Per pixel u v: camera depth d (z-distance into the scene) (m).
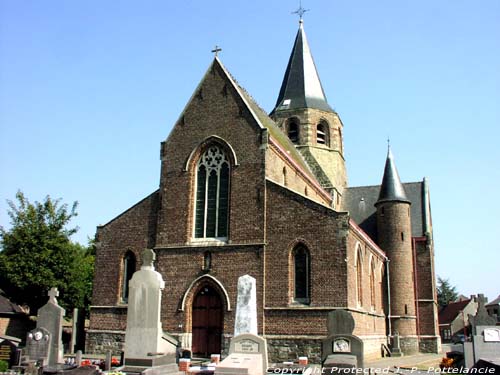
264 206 32.25
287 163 36.75
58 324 26.25
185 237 33.75
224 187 34.06
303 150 52.16
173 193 34.94
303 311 29.73
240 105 34.75
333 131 54.16
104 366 25.94
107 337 34.03
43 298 43.31
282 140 43.72
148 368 20.61
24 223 43.66
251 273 31.44
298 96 54.34
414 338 44.38
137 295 22.92
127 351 22.36
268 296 30.80
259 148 33.41
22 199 44.50
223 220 33.53
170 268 33.50
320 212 30.88
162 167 35.75
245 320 25.83
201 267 32.72
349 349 21.66
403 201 47.50
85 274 48.06
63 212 45.12
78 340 44.84
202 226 33.97
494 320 27.95
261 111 43.88
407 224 47.25
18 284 41.69
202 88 36.22
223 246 32.53
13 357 24.70
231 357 19.97
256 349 21.75
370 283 38.16
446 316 97.75
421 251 49.47
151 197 35.72
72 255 45.00
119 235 35.78
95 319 34.69
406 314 44.62
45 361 25.02
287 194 31.97
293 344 29.42
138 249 35.06
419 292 48.34
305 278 30.59
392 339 42.81
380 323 41.03
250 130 33.97
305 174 39.72
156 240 34.41
